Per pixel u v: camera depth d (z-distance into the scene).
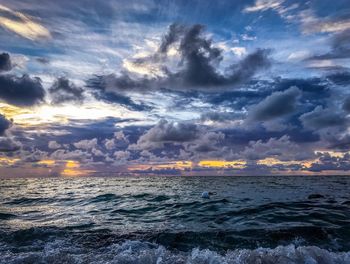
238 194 25.33
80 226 11.24
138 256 6.48
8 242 8.60
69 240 8.76
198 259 6.03
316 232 8.92
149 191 30.33
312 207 14.62
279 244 8.02
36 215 14.53
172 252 7.29
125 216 13.95
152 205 17.72
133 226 11.20
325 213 12.54
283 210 13.69
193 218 12.71
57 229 10.36
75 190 33.44
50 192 30.36
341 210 13.44
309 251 6.24
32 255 6.77
